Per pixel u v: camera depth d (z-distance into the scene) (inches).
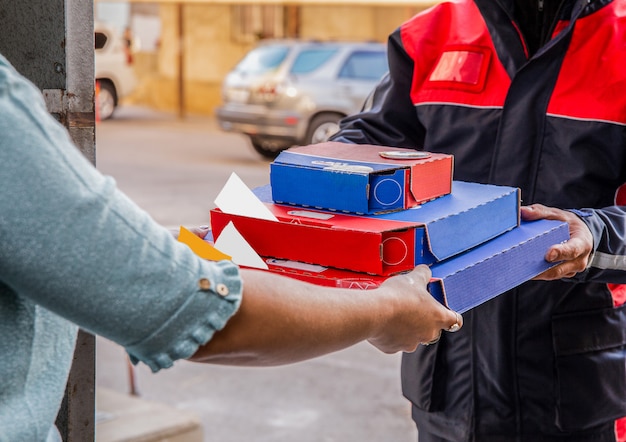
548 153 76.5
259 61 473.1
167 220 328.2
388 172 56.0
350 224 52.4
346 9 645.3
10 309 35.9
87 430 59.1
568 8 75.9
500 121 77.6
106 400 149.2
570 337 76.2
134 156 490.9
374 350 203.8
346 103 451.5
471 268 52.8
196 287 35.7
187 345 35.8
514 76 76.7
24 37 56.6
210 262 37.7
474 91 79.2
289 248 53.3
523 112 76.5
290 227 52.8
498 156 78.1
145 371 188.5
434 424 82.4
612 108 73.7
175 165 462.3
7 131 32.7
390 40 85.4
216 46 706.8
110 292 34.0
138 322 34.7
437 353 80.3
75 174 33.9
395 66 84.7
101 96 637.9
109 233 34.0
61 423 58.2
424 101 82.2
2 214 32.5
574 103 74.9
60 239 33.0
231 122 475.5
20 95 33.8
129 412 143.0
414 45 83.3
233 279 36.9
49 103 56.4
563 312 76.2
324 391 179.2
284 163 59.0
